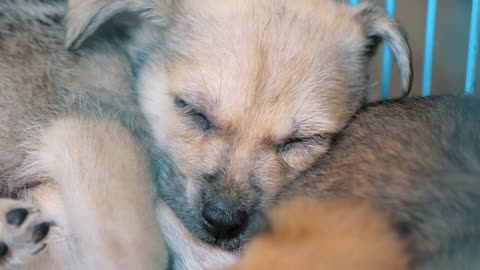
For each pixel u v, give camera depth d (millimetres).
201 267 369
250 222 369
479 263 263
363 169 318
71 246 365
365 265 260
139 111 402
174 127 394
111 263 355
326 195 306
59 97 398
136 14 417
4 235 352
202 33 399
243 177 380
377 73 478
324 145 392
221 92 385
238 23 396
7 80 396
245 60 386
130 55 417
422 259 263
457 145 320
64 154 380
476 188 293
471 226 275
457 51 521
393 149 326
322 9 416
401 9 537
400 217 279
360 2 464
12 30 405
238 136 386
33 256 362
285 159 391
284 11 403
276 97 385
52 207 377
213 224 370
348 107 401
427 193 293
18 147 391
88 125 387
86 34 400
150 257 358
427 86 429
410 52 421
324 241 268
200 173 385
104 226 360
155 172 387
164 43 409
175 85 396
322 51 398
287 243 270
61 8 419
